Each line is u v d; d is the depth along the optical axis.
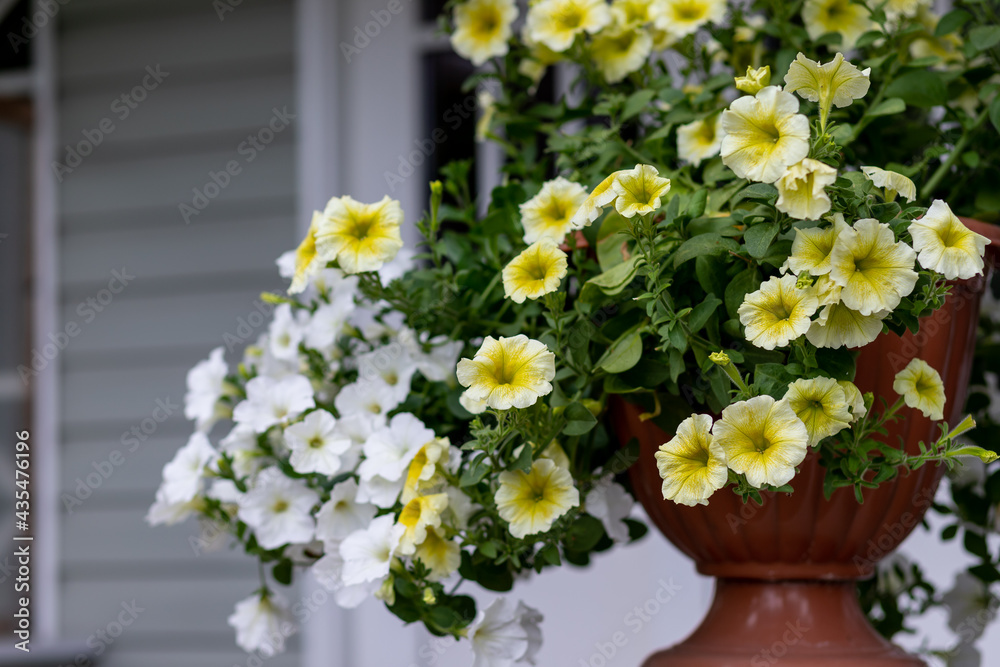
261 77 4.26
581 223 2.13
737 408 2.07
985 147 2.29
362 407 2.28
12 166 4.48
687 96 2.29
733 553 2.22
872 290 2.06
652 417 2.19
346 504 2.26
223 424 4.16
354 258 2.20
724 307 2.14
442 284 2.29
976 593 2.40
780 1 2.33
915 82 2.27
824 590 2.23
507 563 2.24
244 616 2.35
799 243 2.07
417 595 2.21
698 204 2.15
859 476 2.12
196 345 4.25
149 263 4.33
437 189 2.29
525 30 2.41
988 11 2.31
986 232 2.18
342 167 4.16
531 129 2.43
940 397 2.14
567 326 2.21
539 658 3.69
